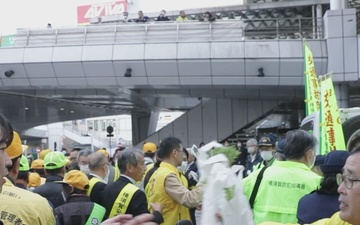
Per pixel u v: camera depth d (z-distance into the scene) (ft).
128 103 92.79
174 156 16.11
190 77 67.56
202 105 83.66
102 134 205.26
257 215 12.20
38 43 70.54
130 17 93.97
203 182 6.97
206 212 6.59
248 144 33.01
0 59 70.49
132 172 15.44
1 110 99.50
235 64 65.00
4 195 8.50
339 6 62.90
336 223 7.80
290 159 12.52
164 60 66.13
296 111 86.74
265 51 63.77
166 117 165.68
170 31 66.69
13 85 73.72
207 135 83.05
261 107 81.46
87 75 70.18
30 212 8.48
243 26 65.41
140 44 66.85
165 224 15.28
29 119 114.83
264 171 12.50
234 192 6.60
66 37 69.92
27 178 15.21
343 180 6.90
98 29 69.05
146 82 69.41
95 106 97.71
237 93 76.33
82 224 14.30
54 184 16.87
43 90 78.69
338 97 64.44
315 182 12.01
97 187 16.02
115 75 69.31
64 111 103.96
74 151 28.73
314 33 64.95
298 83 65.57
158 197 15.40
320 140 23.22
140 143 85.92
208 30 65.92
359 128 23.15
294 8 80.69
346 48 61.46
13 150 9.57
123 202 14.71
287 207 11.89
